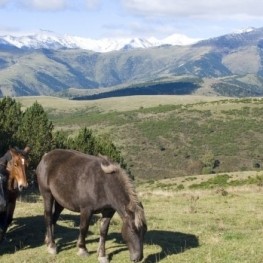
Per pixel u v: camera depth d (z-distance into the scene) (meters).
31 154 47.78
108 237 15.26
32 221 17.70
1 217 13.81
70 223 17.72
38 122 51.28
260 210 23.08
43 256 13.02
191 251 13.20
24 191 40.41
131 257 10.70
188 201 27.86
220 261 12.03
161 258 12.52
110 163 11.73
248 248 13.33
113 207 11.63
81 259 12.55
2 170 13.36
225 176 58.53
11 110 53.88
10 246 14.29
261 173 57.06
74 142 59.97
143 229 10.79
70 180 12.46
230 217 20.55
